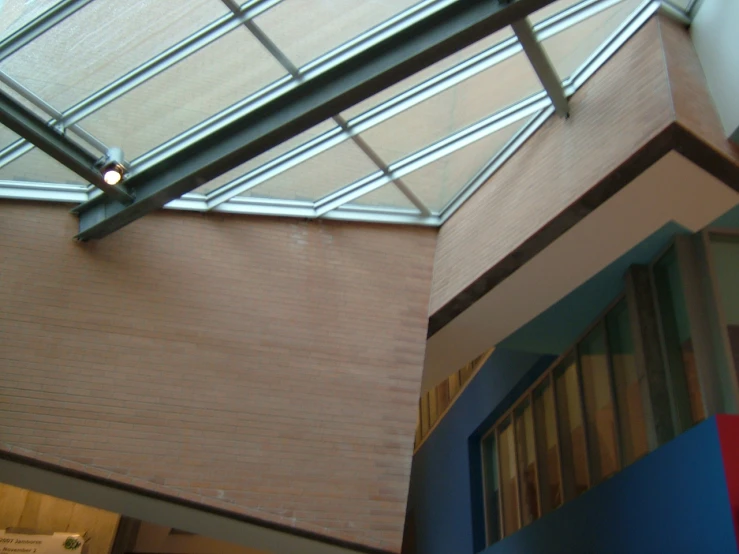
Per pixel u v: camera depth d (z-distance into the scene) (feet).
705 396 25.70
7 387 24.68
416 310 30.19
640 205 24.07
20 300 26.09
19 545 35.76
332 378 27.86
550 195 25.75
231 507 24.73
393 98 27.22
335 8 22.29
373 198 31.73
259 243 30.04
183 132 26.32
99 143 26.30
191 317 27.58
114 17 22.61
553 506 36.91
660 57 23.34
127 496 24.53
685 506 22.49
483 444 47.91
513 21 20.63
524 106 28.32
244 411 26.43
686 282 27.61
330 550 25.30
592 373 34.53
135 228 28.55
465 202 31.81
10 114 23.72
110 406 25.26
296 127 24.06
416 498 59.00
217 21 23.07
